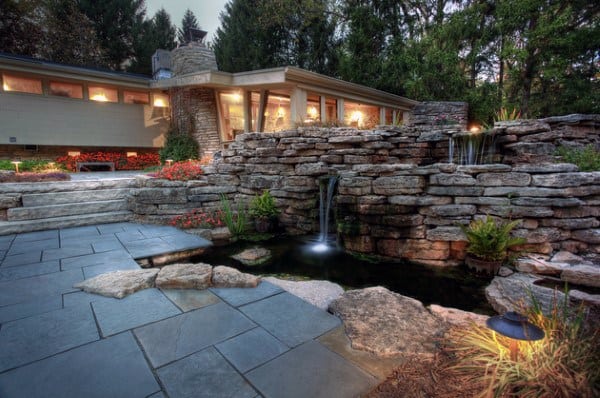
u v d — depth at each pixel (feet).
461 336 6.59
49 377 5.37
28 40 51.52
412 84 42.83
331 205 16.60
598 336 6.14
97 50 62.39
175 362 5.82
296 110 28.22
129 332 6.81
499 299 9.27
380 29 48.57
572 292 9.00
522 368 5.19
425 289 10.75
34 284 9.31
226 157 21.71
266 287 9.42
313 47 55.57
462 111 41.78
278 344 6.48
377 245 14.51
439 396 5.11
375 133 19.83
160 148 39.37
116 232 15.85
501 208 12.32
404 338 6.73
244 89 31.58
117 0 63.93
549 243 11.70
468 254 12.59
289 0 49.52
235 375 5.50
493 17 43.55
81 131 33.19
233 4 59.52
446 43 44.14
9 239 14.23
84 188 18.60
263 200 18.43
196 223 17.66
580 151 15.75
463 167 13.08
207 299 8.51
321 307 8.47
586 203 11.46
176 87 35.35
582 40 36.14
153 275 9.64
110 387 5.16
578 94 38.68
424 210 13.41
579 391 4.84
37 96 30.37
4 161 27.99
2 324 7.05
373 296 8.80
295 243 16.43
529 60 40.14
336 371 5.68
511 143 18.62
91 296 8.54
